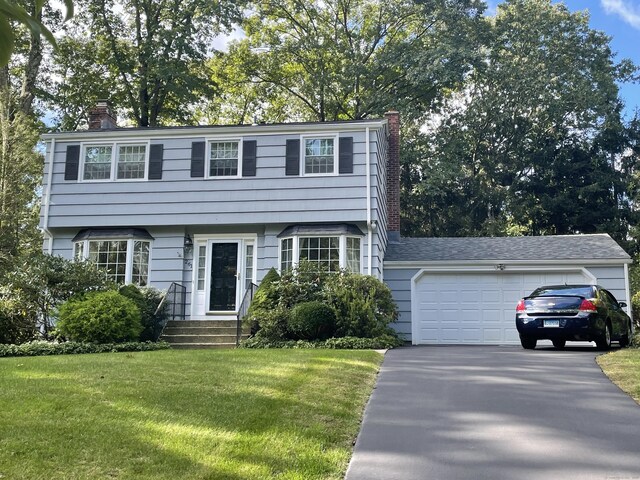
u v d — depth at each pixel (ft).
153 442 18.47
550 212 115.14
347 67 104.94
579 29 119.14
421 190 101.45
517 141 119.96
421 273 63.62
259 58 109.09
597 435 20.81
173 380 26.94
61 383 25.58
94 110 68.64
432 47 101.04
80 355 38.96
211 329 53.16
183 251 60.44
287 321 49.26
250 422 20.94
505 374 31.99
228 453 17.90
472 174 119.14
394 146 74.64
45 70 91.56
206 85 96.58
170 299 56.54
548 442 20.03
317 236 57.62
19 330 49.01
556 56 117.39
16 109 76.23
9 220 61.57
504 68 111.86
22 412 21.03
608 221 113.91
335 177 58.59
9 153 63.00
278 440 19.30
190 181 60.49
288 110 117.29
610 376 31.07
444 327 62.59
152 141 61.77
